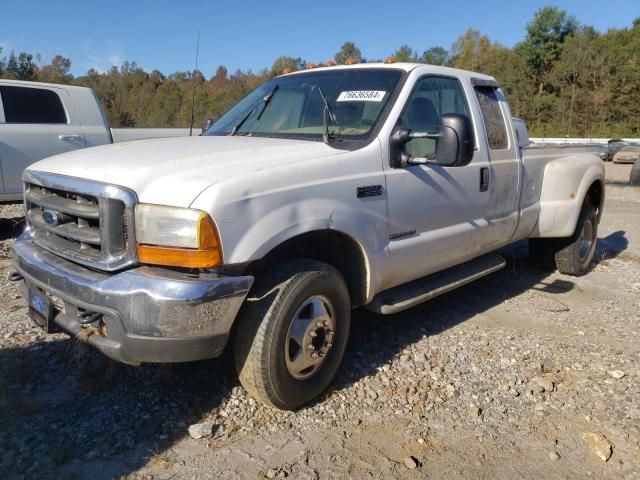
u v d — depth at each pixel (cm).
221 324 284
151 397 346
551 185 569
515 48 7100
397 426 330
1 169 760
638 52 5956
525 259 715
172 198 276
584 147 648
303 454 300
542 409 353
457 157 347
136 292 272
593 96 5888
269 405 330
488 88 500
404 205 380
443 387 376
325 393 360
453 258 446
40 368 377
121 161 311
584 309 542
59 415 325
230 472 283
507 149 498
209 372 376
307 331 327
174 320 271
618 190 1559
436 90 434
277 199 300
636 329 490
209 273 279
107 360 384
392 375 389
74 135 831
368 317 492
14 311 480
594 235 665
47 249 328
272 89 466
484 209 465
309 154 336
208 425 314
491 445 317
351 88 418
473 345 443
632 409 353
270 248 296
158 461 288
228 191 280
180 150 333
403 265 392
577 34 6644
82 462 286
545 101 6250
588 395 372
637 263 727
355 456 301
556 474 294
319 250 362
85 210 298
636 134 5678
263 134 418
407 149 396
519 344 449
